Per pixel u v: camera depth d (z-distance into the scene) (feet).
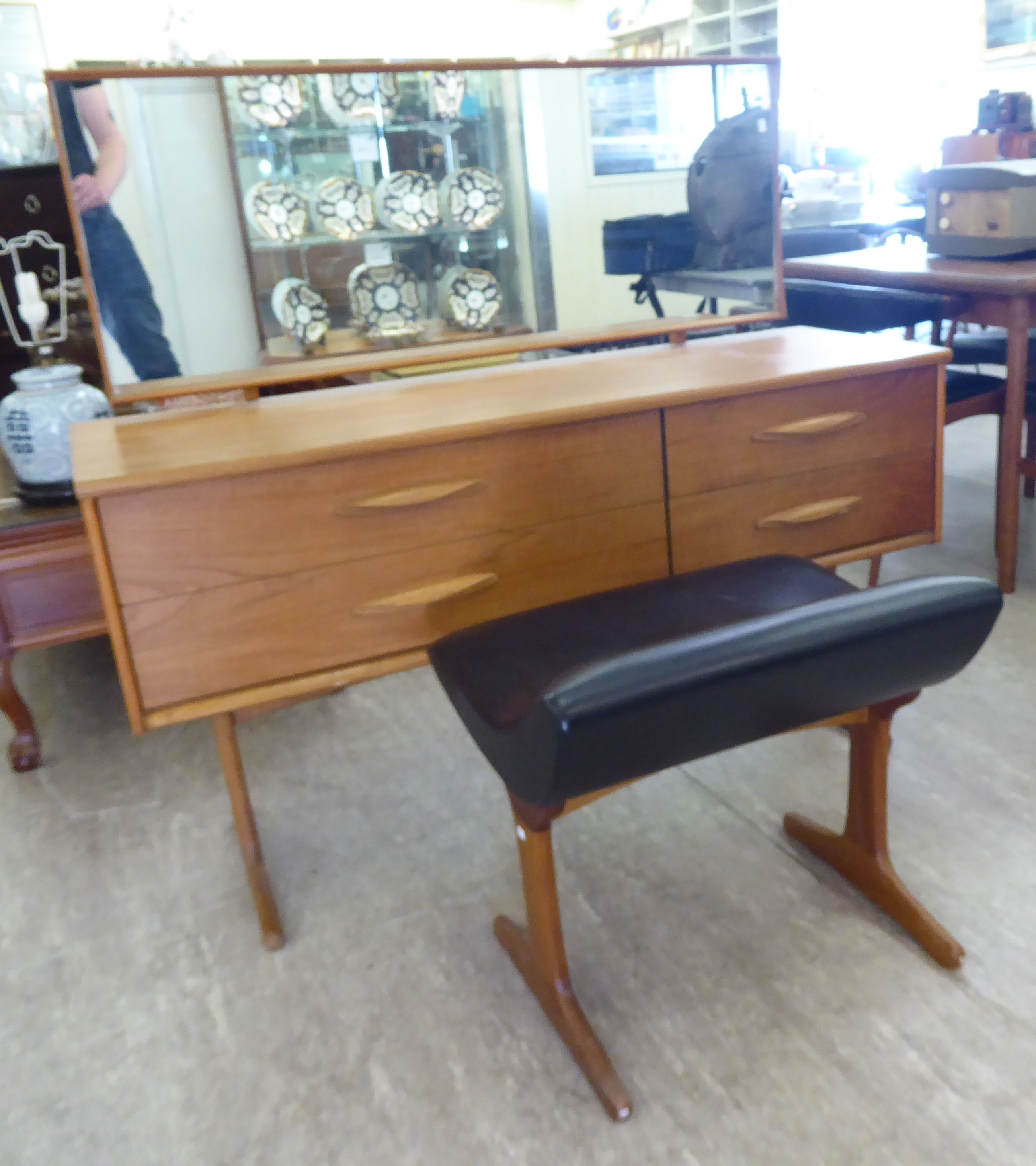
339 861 5.57
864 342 5.92
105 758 6.86
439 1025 4.36
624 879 5.19
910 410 5.51
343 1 24.36
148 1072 4.23
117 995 4.69
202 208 5.22
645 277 6.15
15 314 12.66
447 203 5.63
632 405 4.79
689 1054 4.09
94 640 8.93
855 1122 3.73
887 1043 4.05
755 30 23.26
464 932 4.93
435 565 4.69
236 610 4.41
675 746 3.28
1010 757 5.91
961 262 8.56
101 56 21.79
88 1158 3.85
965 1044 4.01
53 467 6.51
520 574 4.87
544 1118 3.87
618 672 3.04
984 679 6.80
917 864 5.08
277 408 5.29
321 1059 4.23
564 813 3.86
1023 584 8.21
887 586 3.49
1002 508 7.93
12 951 5.02
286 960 4.83
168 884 5.48
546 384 5.34
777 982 4.42
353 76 5.25
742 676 3.11
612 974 4.55
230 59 7.88
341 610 4.58
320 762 6.61
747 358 5.63
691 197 6.06
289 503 4.37
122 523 4.15
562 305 6.00
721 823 5.58
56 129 4.91
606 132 5.74
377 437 4.42
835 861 5.04
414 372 5.94
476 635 4.47
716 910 4.90
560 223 5.81
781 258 6.40
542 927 4.10
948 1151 3.59
